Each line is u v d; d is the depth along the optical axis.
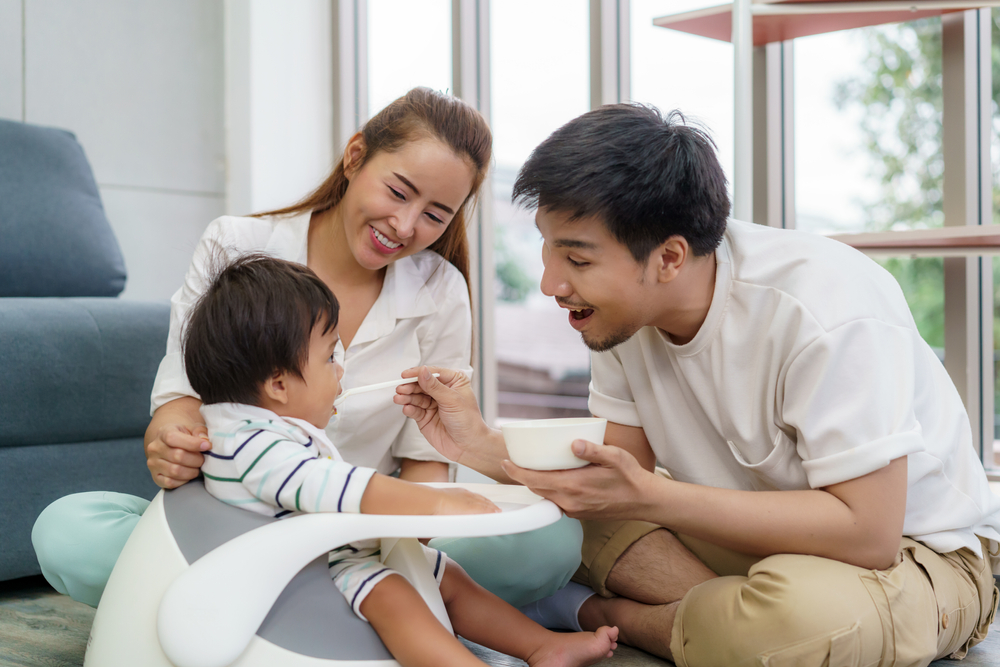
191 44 2.47
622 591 1.16
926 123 1.92
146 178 2.38
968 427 1.12
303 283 0.94
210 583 0.80
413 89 1.25
